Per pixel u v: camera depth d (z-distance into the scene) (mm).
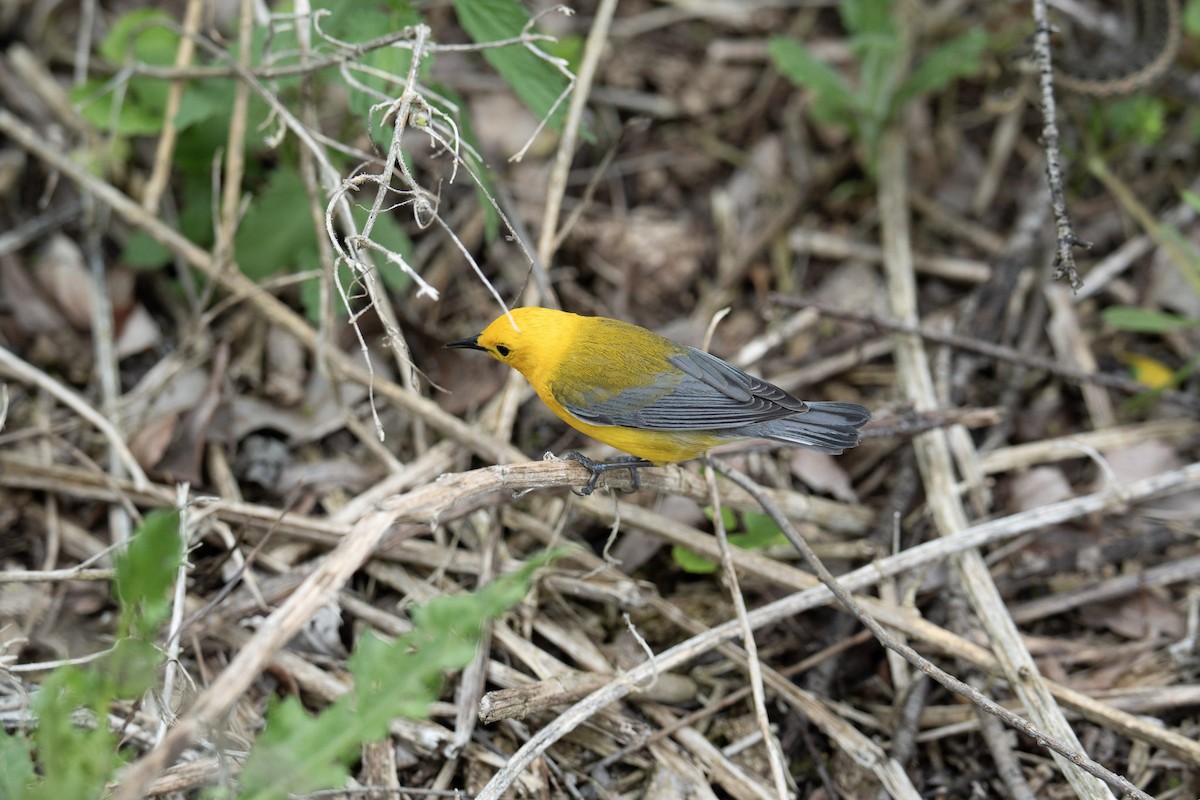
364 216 10477
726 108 14133
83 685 5895
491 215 9992
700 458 9258
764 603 9867
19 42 13266
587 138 10484
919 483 10578
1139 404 11422
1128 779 8625
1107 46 13000
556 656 9422
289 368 11195
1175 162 13453
